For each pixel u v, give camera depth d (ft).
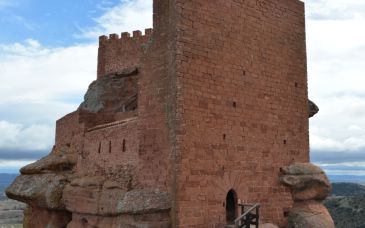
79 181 92.53
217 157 74.02
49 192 97.40
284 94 89.81
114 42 124.98
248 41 83.10
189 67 71.61
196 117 71.51
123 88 118.11
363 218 313.12
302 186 86.74
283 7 92.22
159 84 74.54
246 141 79.97
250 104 81.76
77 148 104.47
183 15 71.97
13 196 104.63
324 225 84.89
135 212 69.72
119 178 82.64
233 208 77.92
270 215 83.10
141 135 77.36
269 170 84.28
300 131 92.58
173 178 68.03
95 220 84.94
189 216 68.13
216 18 77.30
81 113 104.01
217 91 75.61
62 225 100.12
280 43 90.33
